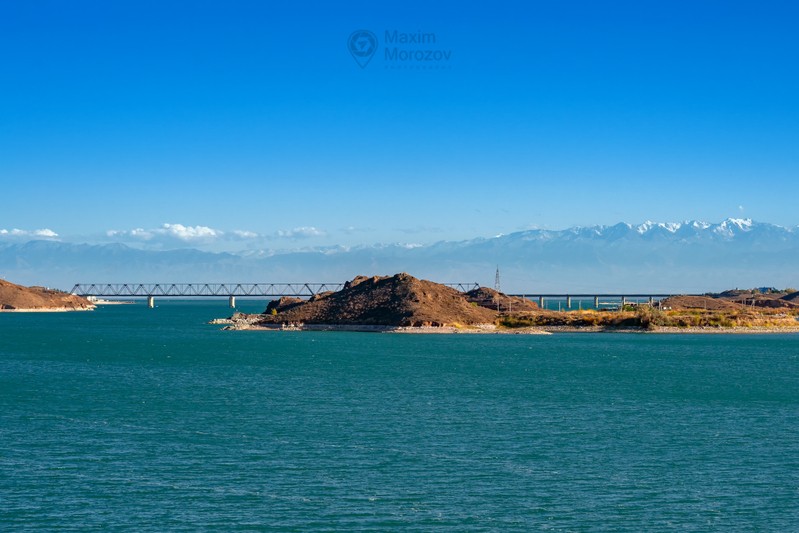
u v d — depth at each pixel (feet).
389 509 179.83
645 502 186.09
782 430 265.54
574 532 167.43
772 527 170.91
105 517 173.17
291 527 168.55
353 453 229.04
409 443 242.37
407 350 609.42
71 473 206.08
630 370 465.88
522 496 189.78
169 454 226.58
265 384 386.32
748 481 202.49
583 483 200.13
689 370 468.34
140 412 296.51
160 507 179.73
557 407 312.91
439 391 360.69
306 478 203.10
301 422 276.21
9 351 603.26
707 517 176.55
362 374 434.30
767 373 452.76
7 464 214.28
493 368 472.44
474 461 220.64
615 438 251.19
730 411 304.91
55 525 168.25
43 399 330.54
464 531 167.43
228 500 185.16
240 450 232.32
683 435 256.32
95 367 475.31
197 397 338.34
